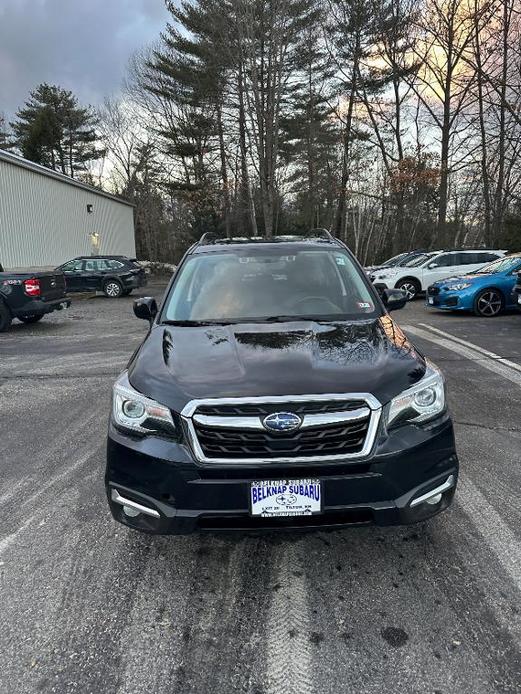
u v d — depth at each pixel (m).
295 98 35.31
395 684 1.99
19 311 11.34
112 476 2.55
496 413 5.13
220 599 2.52
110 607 2.47
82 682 2.04
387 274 16.17
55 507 3.45
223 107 34.44
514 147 24.33
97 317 14.18
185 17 31.31
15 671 2.10
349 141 33.03
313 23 28.81
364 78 31.33
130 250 36.12
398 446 2.39
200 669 2.09
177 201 42.44
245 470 2.32
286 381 2.46
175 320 3.55
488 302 11.83
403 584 2.58
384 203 33.91
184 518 2.37
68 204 25.69
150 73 36.22
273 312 3.59
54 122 46.97
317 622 2.34
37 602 2.51
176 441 2.42
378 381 2.48
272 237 4.87
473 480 3.67
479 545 2.88
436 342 8.79
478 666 2.06
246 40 25.94
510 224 24.22
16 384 6.80
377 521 2.40
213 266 4.08
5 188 20.05
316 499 2.34
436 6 25.75
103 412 5.50
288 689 1.99
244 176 34.50
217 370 2.61
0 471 4.07
